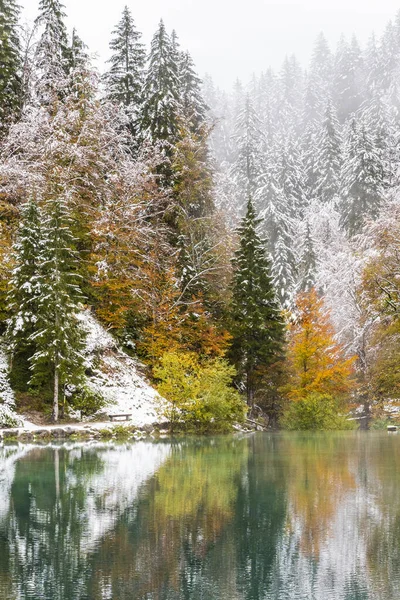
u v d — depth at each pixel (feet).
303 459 64.13
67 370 91.66
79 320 98.12
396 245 116.78
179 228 142.31
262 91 408.05
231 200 177.47
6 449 71.05
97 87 136.15
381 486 46.75
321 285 151.23
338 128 269.85
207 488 45.75
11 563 27.91
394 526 34.09
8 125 131.85
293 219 216.74
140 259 126.11
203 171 148.97
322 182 235.81
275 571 26.81
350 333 140.77
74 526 34.17
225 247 142.82
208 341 118.11
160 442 84.64
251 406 126.21
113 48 171.83
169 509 38.37
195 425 103.91
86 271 112.98
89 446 75.87
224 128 318.24
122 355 115.03
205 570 26.96
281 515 36.78
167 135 150.30
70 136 124.88
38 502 40.42
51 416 91.50
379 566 27.45
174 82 155.63
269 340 124.26
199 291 125.29
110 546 30.45
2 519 35.86
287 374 127.65
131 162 137.90
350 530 33.32
